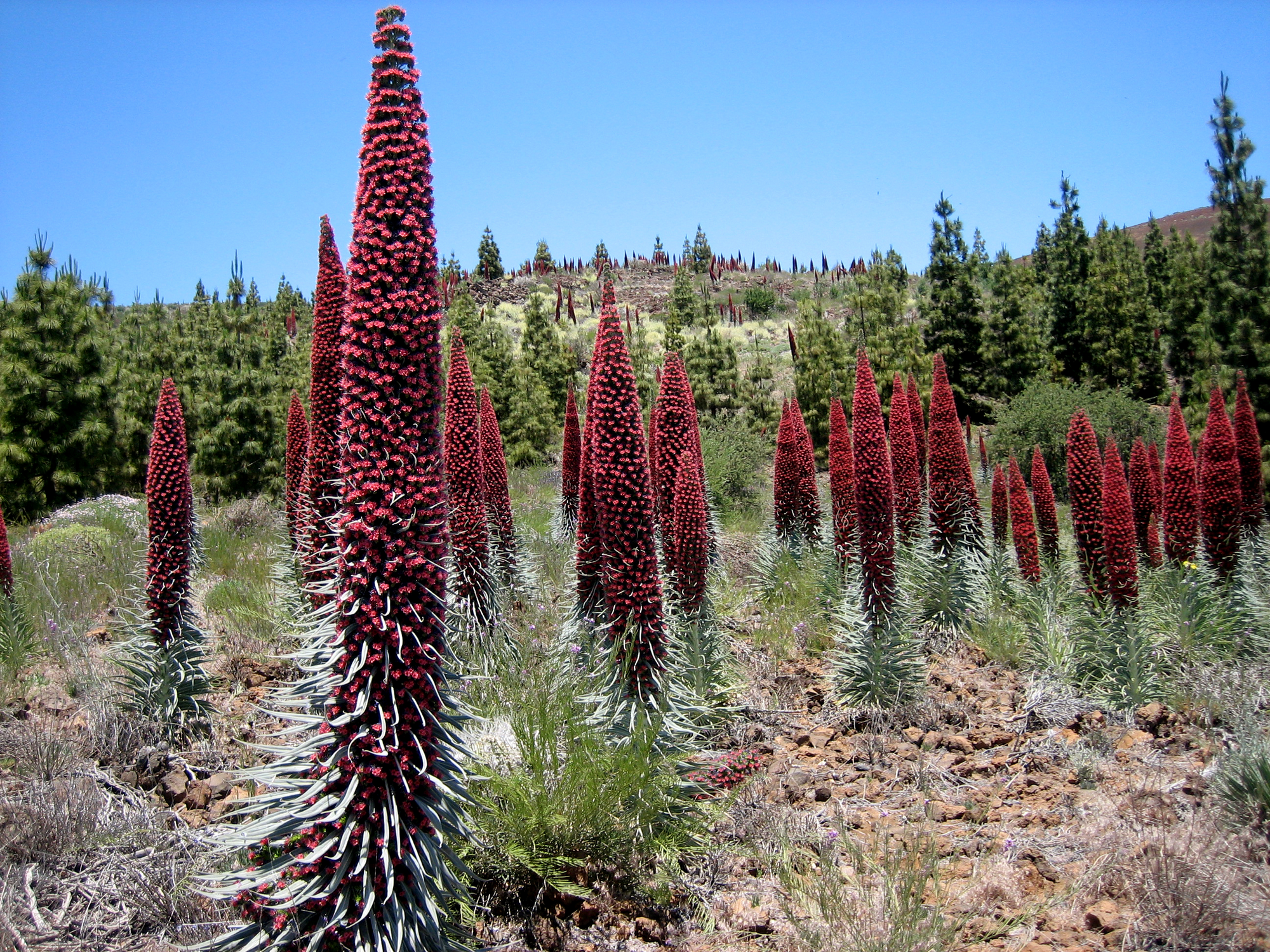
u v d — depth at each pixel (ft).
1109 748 15.08
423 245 9.45
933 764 14.83
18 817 11.87
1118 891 11.43
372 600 9.14
